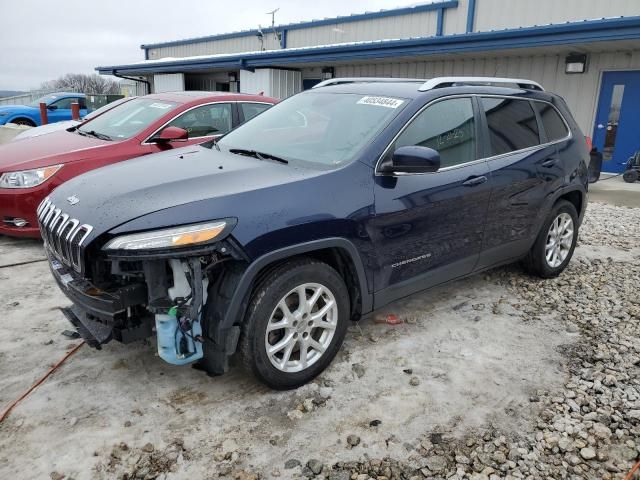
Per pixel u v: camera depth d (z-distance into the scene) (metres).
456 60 12.98
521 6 12.33
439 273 3.84
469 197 3.83
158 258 2.60
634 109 10.78
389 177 3.37
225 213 2.74
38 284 4.65
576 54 11.04
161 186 2.94
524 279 4.99
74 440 2.65
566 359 3.54
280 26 18.95
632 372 3.38
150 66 20.19
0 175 5.36
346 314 3.30
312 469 2.51
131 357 3.43
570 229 5.04
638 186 10.21
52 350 3.50
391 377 3.28
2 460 2.51
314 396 3.08
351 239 3.17
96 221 2.74
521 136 4.39
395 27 15.39
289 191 2.97
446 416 2.92
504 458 2.61
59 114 16.67
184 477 2.45
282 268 2.95
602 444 2.72
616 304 4.45
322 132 3.67
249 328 2.86
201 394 3.06
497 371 3.38
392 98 3.73
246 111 6.79
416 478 2.47
